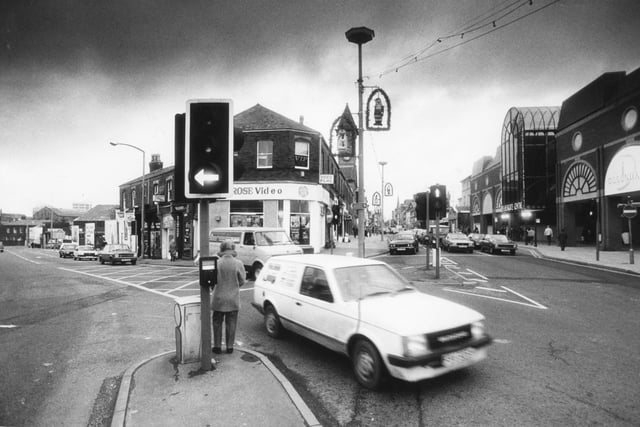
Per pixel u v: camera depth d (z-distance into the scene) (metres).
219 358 5.57
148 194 34.28
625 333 6.93
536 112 36.72
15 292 12.92
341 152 16.66
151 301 10.77
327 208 29.23
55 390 4.81
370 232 65.88
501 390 4.58
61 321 8.48
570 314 8.43
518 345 6.25
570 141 29.09
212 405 4.15
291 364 5.55
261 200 23.48
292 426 3.75
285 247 14.07
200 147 4.82
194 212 26.17
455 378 4.94
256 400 4.26
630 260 17.11
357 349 4.86
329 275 5.61
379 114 14.11
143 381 4.76
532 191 36.22
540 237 39.25
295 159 23.77
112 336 7.19
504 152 41.59
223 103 4.87
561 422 3.85
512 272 15.59
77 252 36.03
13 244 100.50
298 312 6.02
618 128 23.56
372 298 5.31
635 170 21.61
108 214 67.19
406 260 20.64
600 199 25.27
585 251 24.84
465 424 3.82
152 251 32.84
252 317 8.52
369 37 13.84
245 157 23.69
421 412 4.07
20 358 5.99
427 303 5.15
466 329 4.71
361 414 4.05
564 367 5.29
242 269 5.86
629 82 22.72
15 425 3.96
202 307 5.10
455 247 26.56
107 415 4.17
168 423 3.80
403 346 4.25
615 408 4.12
